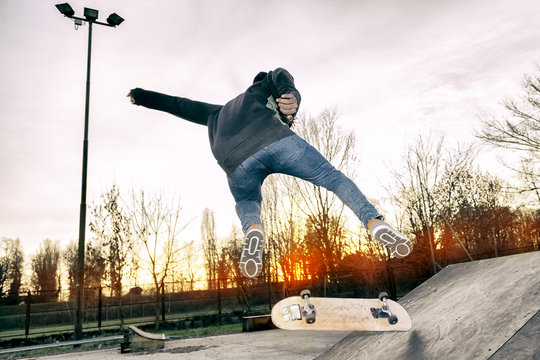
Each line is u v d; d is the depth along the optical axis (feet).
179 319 48.42
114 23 44.83
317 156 5.87
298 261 66.64
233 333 35.40
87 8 41.86
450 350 5.24
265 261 65.51
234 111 6.11
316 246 65.98
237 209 6.61
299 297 7.54
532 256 7.23
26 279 134.10
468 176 66.54
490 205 67.05
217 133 6.27
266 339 26.99
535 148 61.11
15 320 46.91
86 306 47.21
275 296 61.00
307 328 7.18
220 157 6.19
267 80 6.19
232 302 54.29
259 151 5.75
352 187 5.86
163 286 48.44
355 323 7.32
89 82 40.37
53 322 47.39
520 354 4.25
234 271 80.43
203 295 51.98
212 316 50.01
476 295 6.88
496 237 68.33
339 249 65.62
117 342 32.78
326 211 66.59
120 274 44.60
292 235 65.51
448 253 63.00
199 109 6.85
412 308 8.81
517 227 76.07
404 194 67.41
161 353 23.29
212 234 115.03
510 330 4.81
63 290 41.55
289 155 5.74
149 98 6.99
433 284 9.82
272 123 5.83
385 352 6.51
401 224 68.69
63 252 134.51
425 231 63.21
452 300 7.47
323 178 5.94
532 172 62.69
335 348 8.89
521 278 6.38
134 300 49.34
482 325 5.42
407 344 6.31
